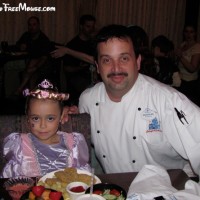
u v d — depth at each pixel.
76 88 4.68
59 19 5.77
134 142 1.88
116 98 1.87
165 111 1.79
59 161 1.76
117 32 1.69
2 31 5.55
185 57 4.60
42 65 4.79
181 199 1.23
